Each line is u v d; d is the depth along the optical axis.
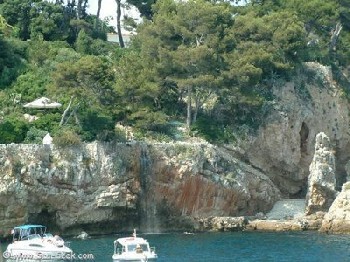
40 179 108.94
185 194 117.69
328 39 152.75
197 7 128.50
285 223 118.12
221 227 116.81
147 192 116.81
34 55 135.75
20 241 92.94
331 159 123.56
